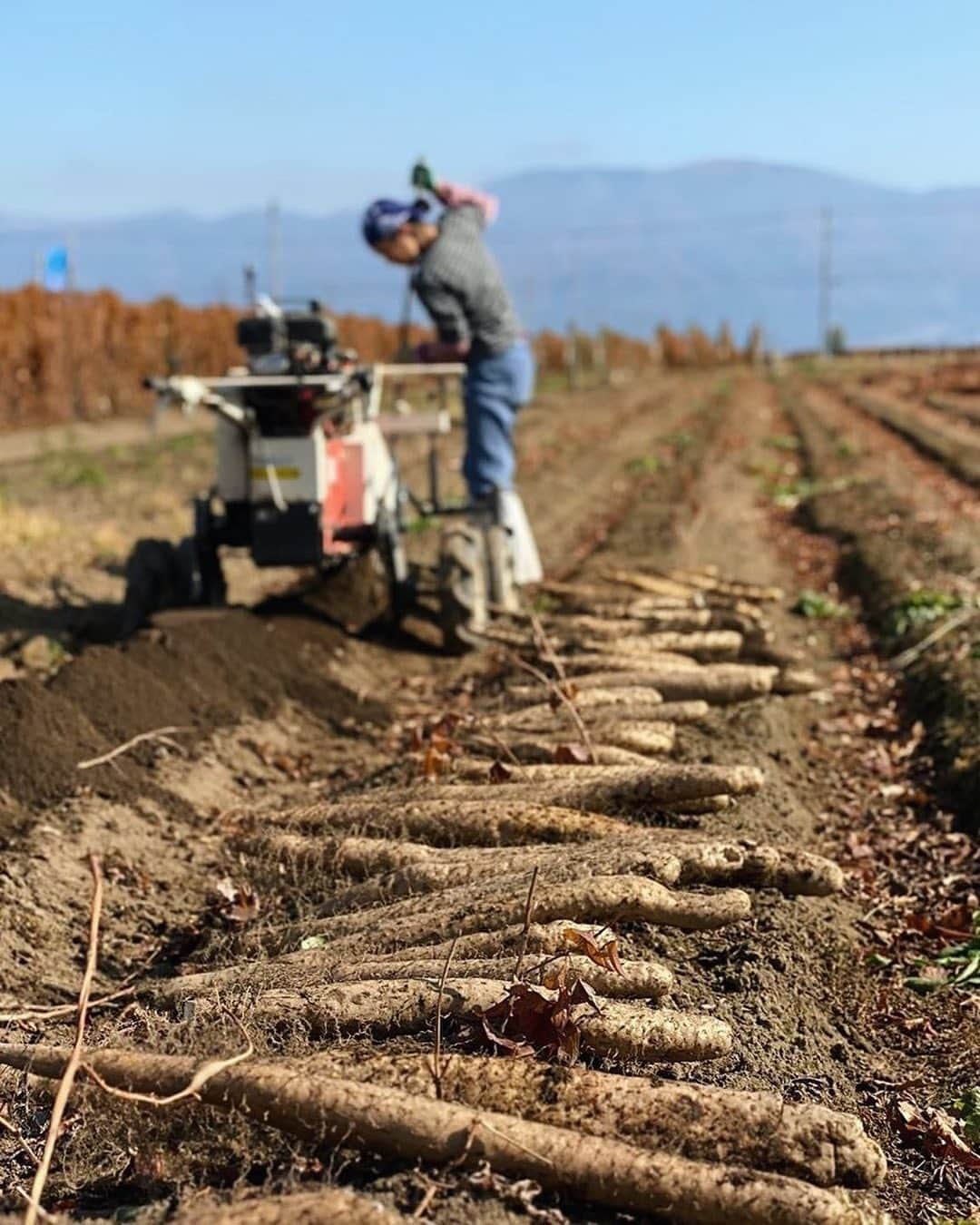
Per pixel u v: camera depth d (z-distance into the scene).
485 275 10.03
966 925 5.71
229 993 4.38
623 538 15.29
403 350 10.33
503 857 5.25
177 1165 3.57
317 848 5.73
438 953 4.46
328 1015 4.09
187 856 6.32
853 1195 3.40
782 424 35.00
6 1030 4.50
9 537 13.17
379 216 10.04
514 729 7.20
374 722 8.73
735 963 4.89
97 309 33.41
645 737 6.80
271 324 9.24
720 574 13.57
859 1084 4.49
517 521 10.95
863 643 11.09
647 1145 3.48
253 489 9.30
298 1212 3.05
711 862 4.94
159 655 8.05
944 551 13.63
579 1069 3.69
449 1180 3.41
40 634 9.69
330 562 9.89
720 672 7.83
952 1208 3.87
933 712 8.56
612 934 4.39
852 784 7.56
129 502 17.05
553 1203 3.40
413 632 10.67
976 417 33.81
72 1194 3.53
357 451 9.76
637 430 31.69
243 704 8.25
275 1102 3.55
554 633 9.55
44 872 5.68
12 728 6.51
